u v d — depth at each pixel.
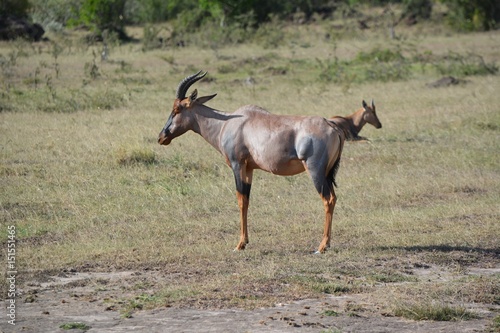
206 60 109.38
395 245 33.88
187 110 35.22
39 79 89.50
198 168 49.12
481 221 38.44
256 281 28.09
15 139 56.50
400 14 168.00
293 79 91.94
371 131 63.81
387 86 89.50
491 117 68.44
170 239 34.97
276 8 165.62
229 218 38.88
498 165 51.38
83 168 48.22
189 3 170.75
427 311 24.73
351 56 120.25
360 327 23.69
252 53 122.94
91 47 124.94
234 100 77.50
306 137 32.50
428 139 60.56
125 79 91.06
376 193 44.44
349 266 30.52
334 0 182.00
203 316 24.56
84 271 30.02
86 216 38.69
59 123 63.91
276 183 46.25
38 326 23.78
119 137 57.34
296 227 37.09
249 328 23.44
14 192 42.62
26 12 143.38
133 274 29.42
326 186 32.72
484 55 119.81
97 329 23.44
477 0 157.62
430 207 41.44
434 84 89.06
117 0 141.00
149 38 129.88
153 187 44.31
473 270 30.62
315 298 26.52
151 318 24.41
